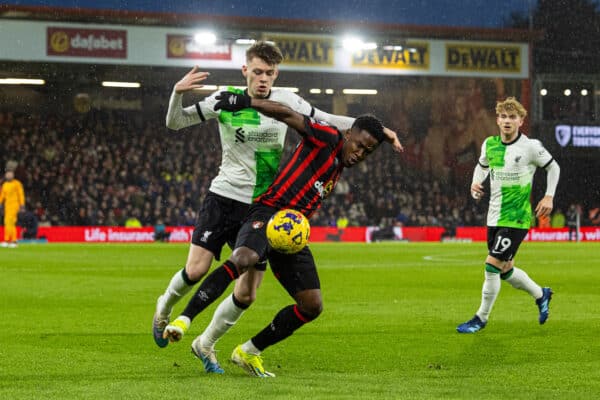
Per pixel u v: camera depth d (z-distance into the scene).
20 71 52.12
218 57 50.41
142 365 8.28
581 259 28.98
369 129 7.46
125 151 55.50
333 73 54.38
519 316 12.60
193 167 55.66
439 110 59.69
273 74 8.18
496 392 6.88
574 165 61.75
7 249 34.56
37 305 14.01
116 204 49.84
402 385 7.19
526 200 11.34
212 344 7.88
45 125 55.66
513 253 11.07
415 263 26.58
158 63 49.44
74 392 6.80
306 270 7.54
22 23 47.41
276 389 6.96
